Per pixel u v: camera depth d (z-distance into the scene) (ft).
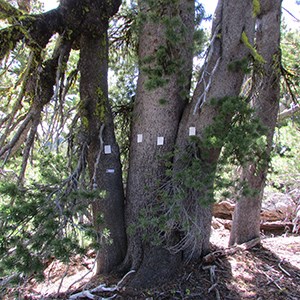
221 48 13.17
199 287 13.58
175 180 12.51
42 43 12.11
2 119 13.48
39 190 11.57
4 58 11.50
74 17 13.01
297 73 19.69
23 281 11.40
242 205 18.04
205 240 15.46
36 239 9.66
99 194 11.37
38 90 13.10
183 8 13.76
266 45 16.21
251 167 16.90
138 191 14.55
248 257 16.62
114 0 14.46
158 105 14.25
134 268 14.42
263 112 16.30
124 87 18.02
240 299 13.03
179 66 13.05
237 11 12.75
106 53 14.93
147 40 14.35
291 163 25.93
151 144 14.39
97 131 14.57
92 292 13.43
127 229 13.51
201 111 13.29
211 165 12.26
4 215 9.75
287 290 13.94
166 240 13.93
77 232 12.25
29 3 18.78
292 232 25.08
